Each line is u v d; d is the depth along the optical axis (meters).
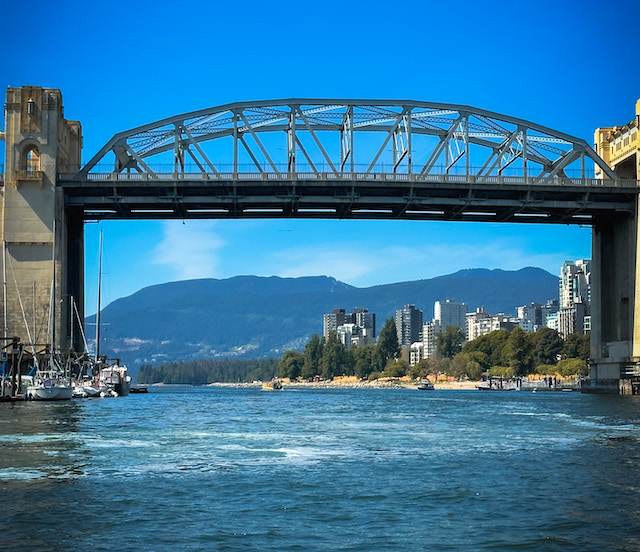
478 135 139.38
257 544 26.84
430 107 135.75
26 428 65.81
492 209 140.00
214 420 80.12
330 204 136.25
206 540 27.27
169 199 131.12
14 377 113.75
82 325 138.88
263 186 131.00
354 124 136.25
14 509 31.59
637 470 42.44
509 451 51.28
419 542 27.25
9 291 126.62
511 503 33.50
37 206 127.94
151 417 83.88
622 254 143.50
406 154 135.25
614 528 29.05
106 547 26.27
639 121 140.00
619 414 89.75
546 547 26.62
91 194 132.62
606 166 138.88
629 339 141.88
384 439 59.44
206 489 36.31
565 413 93.00
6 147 128.75
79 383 136.25
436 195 135.75
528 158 143.75
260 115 134.38
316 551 26.09
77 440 56.53
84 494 34.78
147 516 30.64
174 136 133.12
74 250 138.00
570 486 37.44
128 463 44.50
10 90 129.50
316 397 174.00
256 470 42.12
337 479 39.34
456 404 125.94
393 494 35.44
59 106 131.00
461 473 41.44
